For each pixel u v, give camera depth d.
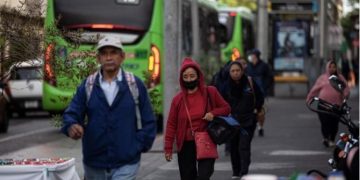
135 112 10.99
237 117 18.23
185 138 14.12
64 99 19.27
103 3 29.89
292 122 35.88
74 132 10.84
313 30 55.97
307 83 55.56
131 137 10.94
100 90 10.94
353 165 10.66
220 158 22.97
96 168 11.00
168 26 24.30
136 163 11.05
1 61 15.82
